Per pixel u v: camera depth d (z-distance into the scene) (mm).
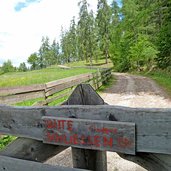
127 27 39031
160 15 30156
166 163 1300
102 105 1446
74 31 87188
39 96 5820
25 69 119812
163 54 23047
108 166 3654
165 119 1210
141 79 21250
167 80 17109
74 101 1648
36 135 1615
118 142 1324
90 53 63344
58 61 106875
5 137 4336
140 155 1368
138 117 1276
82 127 1430
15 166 1645
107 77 17781
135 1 39750
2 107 1764
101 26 59000
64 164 3693
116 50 46750
